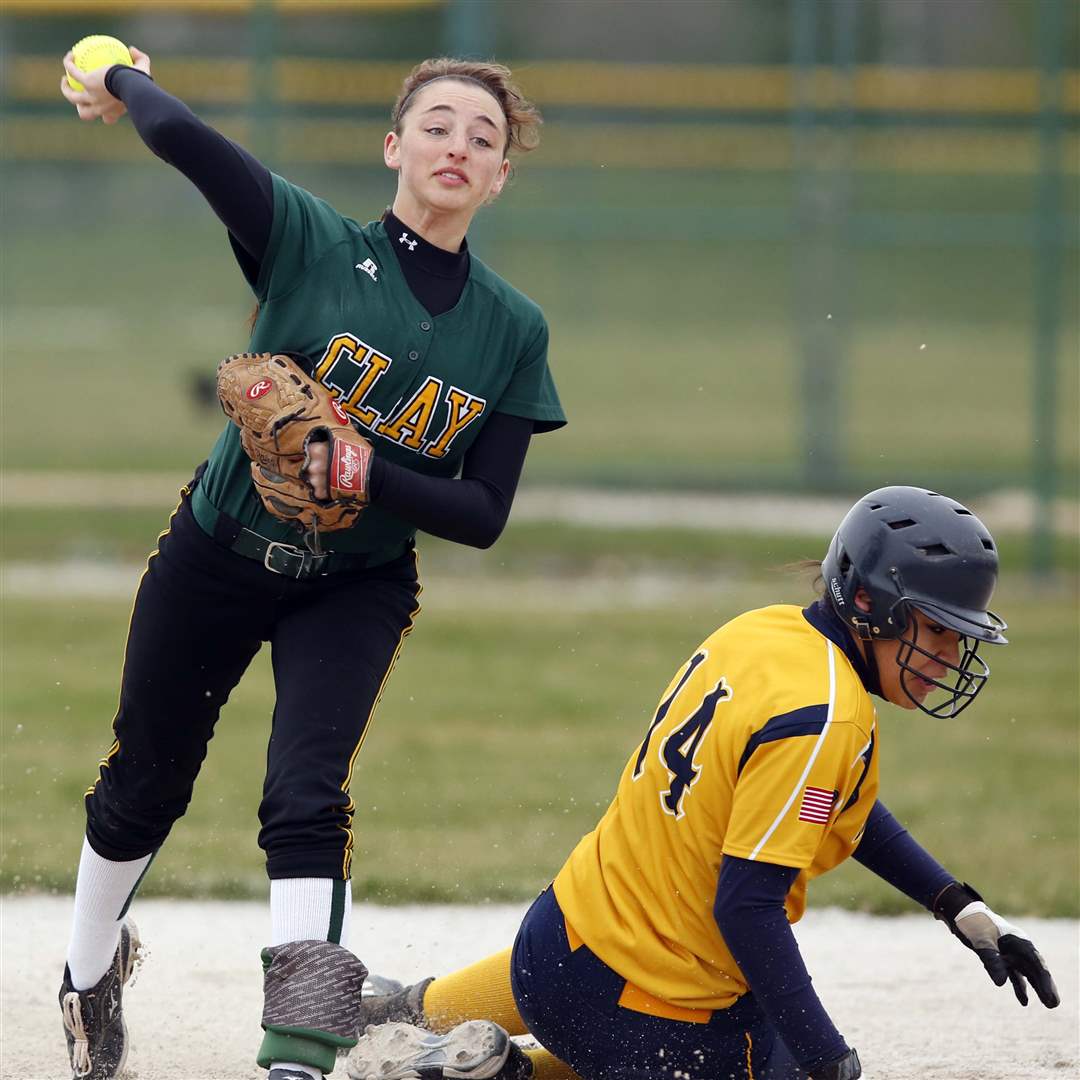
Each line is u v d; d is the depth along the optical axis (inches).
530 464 2126.0
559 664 1305.4
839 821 447.8
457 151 471.2
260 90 1699.1
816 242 1974.7
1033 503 1829.5
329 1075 544.1
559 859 815.7
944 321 4099.4
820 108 2215.8
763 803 418.9
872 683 454.9
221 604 482.6
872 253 4416.8
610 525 1881.2
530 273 4379.9
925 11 2377.0
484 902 753.0
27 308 4370.1
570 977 456.1
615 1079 455.5
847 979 671.8
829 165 2089.1
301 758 462.0
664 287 4483.3
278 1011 434.3
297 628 484.7
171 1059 567.2
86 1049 531.8
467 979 509.4
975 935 477.1
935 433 2723.9
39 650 1309.1
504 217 1898.4
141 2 1909.4
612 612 1528.1
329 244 473.4
